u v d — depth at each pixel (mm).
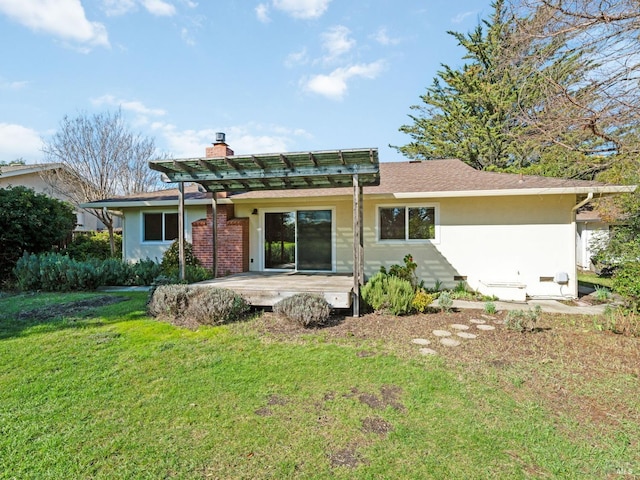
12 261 11359
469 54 22000
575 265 9477
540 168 13148
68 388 3787
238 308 6578
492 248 10008
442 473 2557
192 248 11742
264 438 2945
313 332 5859
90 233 18750
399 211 10648
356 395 3709
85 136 19141
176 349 4973
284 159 7242
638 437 3014
